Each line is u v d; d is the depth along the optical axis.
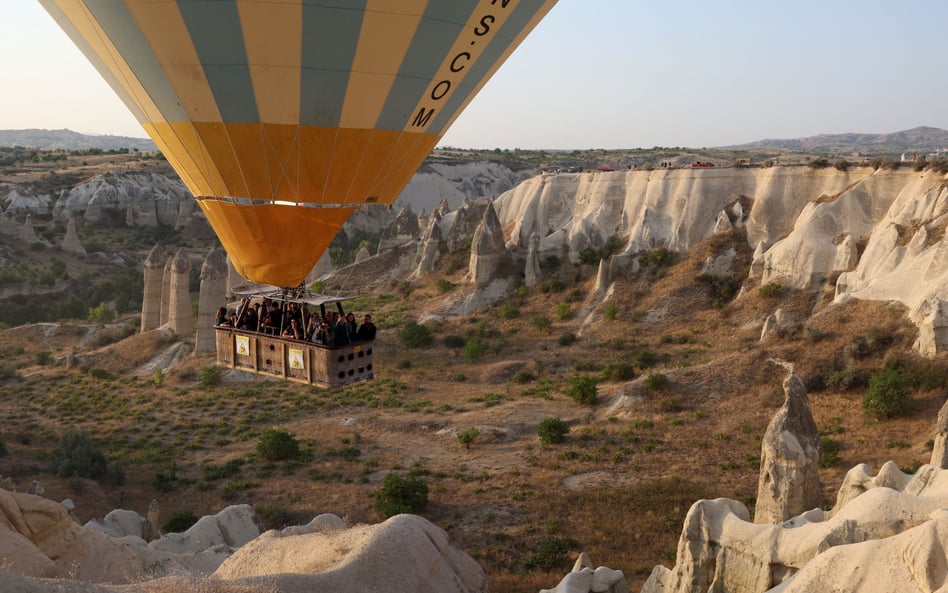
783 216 67.06
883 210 60.38
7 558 11.67
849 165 65.38
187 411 51.59
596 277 71.00
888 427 36.69
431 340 64.50
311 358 15.03
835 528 13.51
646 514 30.25
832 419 38.56
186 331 67.50
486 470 36.91
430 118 15.18
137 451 43.78
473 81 15.41
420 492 32.16
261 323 16.05
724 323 58.75
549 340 62.47
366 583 9.95
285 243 15.08
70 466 38.53
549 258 76.12
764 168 70.69
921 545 10.19
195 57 13.12
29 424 50.06
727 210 70.31
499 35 14.77
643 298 65.62
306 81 13.40
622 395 44.75
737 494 31.28
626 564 25.92
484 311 71.44
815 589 11.15
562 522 30.19
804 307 57.06
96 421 50.44
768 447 24.91
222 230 15.28
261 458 40.62
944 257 46.03
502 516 31.14
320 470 38.47
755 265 62.94
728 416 40.75
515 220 84.38
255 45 12.91
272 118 13.79
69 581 7.72
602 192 79.06
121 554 14.62
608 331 61.56
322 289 84.25
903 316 44.72
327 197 14.86
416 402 49.75
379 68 13.63
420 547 10.74
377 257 88.12
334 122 14.00
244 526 22.75
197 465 40.69
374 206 15.80
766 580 14.83
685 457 36.22
